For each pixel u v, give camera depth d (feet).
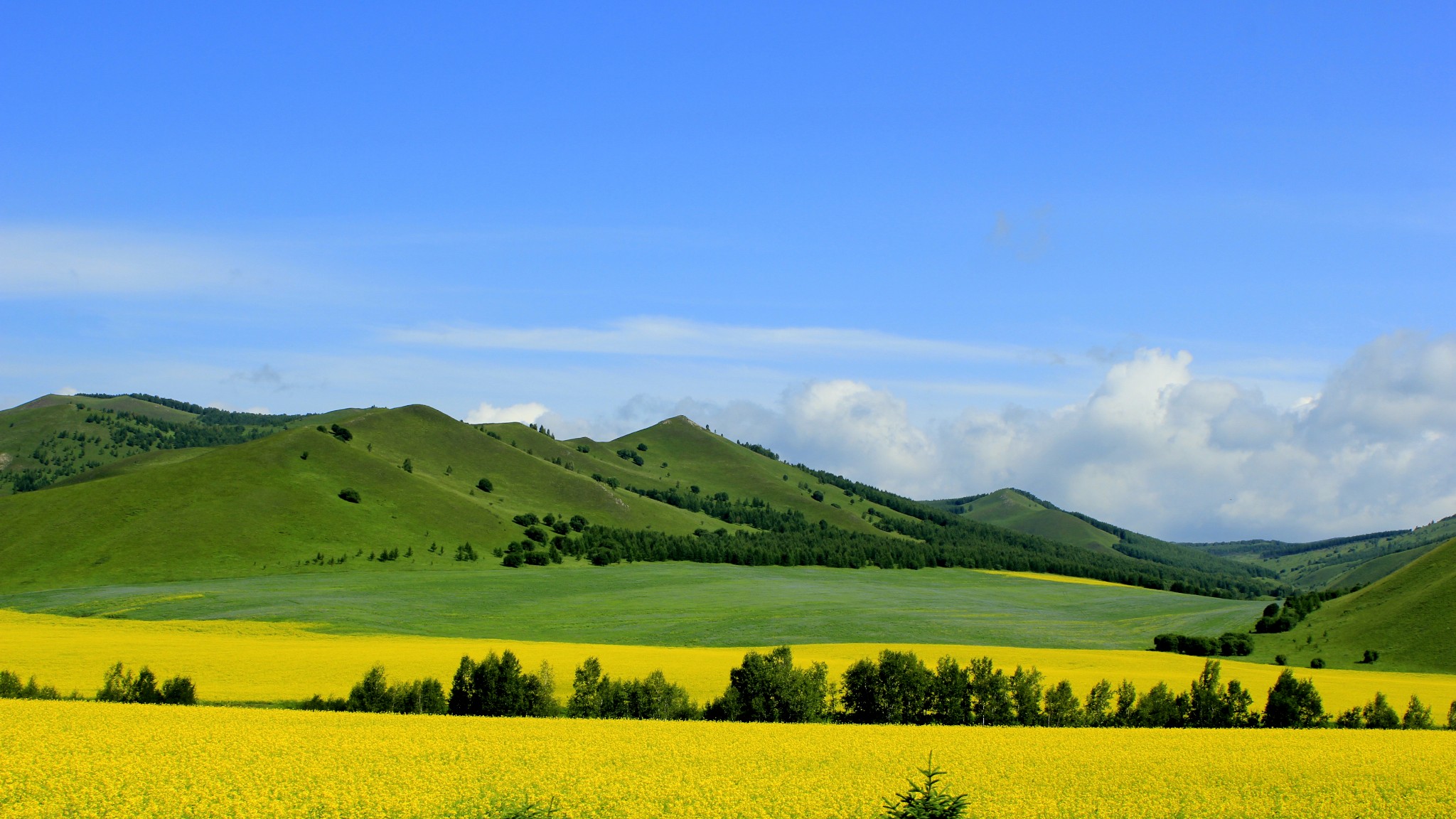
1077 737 151.02
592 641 339.16
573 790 109.50
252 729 136.67
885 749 135.74
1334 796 111.86
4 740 124.57
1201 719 187.62
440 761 121.08
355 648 246.88
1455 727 178.50
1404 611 325.21
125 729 133.90
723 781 114.52
